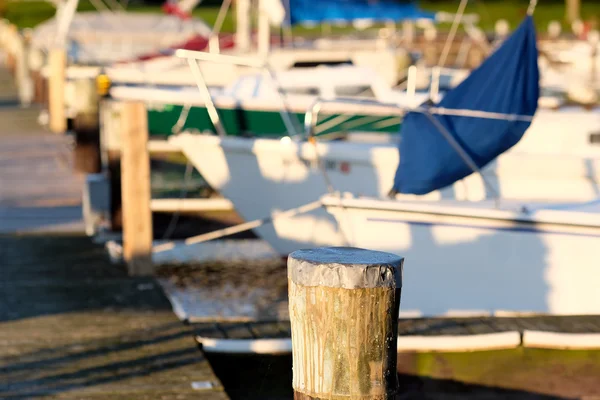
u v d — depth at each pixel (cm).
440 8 6300
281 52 1852
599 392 952
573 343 944
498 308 1016
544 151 1443
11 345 892
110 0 5841
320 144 1241
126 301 1061
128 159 1168
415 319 1012
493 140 1048
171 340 918
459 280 1016
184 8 3123
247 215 1297
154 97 1516
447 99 1070
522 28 1069
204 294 1155
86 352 877
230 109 1530
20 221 1554
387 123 1559
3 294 1082
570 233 996
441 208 1003
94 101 1669
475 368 945
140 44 3000
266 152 1255
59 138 2511
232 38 2173
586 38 4003
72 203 1716
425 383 940
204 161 1292
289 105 1530
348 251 463
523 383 945
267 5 1817
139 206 1178
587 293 1005
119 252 1278
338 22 1895
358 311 428
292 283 442
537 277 1007
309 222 1187
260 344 916
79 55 2856
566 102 1647
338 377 433
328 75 1588
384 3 1947
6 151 2300
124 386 791
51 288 1116
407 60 1808
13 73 4319
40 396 762
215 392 787
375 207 1013
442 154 1038
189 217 1460
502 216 998
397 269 434
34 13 7038
